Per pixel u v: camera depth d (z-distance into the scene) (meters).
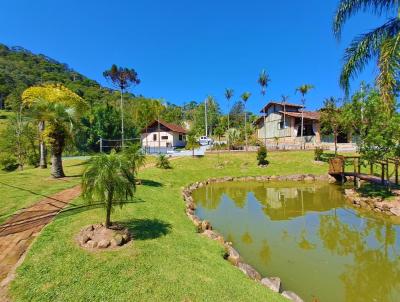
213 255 7.61
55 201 11.00
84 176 7.31
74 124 16.67
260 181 25.42
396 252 9.62
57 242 6.98
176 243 7.84
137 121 51.25
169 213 11.30
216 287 5.72
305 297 6.89
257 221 13.31
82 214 9.30
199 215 14.32
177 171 25.16
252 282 6.53
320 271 8.23
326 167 28.22
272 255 9.34
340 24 11.85
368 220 13.27
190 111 104.00
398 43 9.63
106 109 42.66
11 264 5.98
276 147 38.91
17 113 35.31
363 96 17.08
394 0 10.52
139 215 9.96
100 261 6.18
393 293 7.12
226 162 30.12
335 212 14.83
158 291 5.29
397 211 13.64
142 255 6.64
